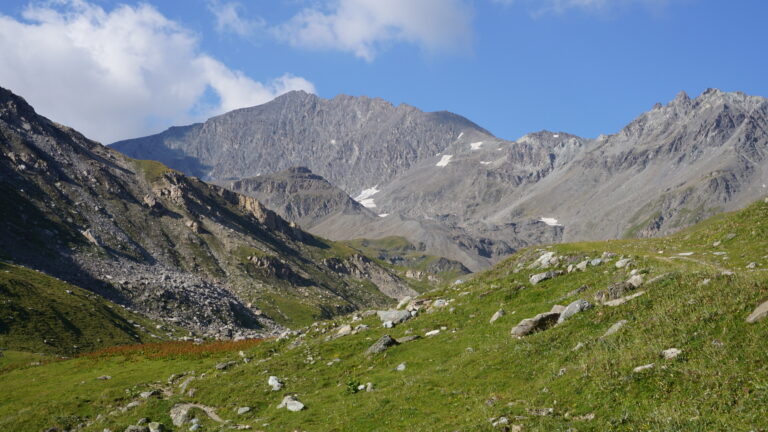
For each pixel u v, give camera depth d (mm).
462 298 48750
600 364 23500
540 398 23281
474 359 32094
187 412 35750
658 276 30953
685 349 21484
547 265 48500
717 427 16688
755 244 41125
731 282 25125
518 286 44750
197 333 169500
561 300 37406
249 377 42281
